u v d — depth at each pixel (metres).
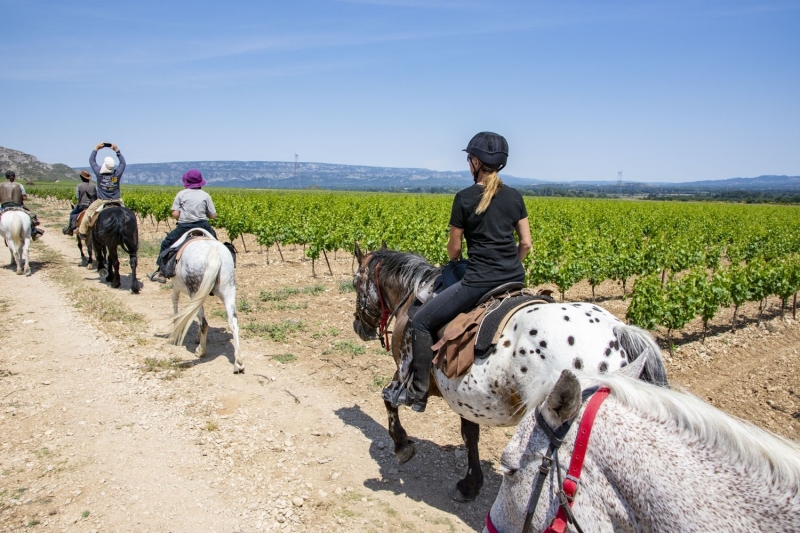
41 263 14.43
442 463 4.88
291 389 6.42
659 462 1.84
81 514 4.05
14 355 7.23
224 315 9.62
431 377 3.95
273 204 31.30
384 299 4.70
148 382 6.50
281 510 4.16
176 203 7.83
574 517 1.90
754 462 1.78
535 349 3.06
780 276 10.79
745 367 7.92
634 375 2.47
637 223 25.66
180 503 4.23
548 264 11.61
